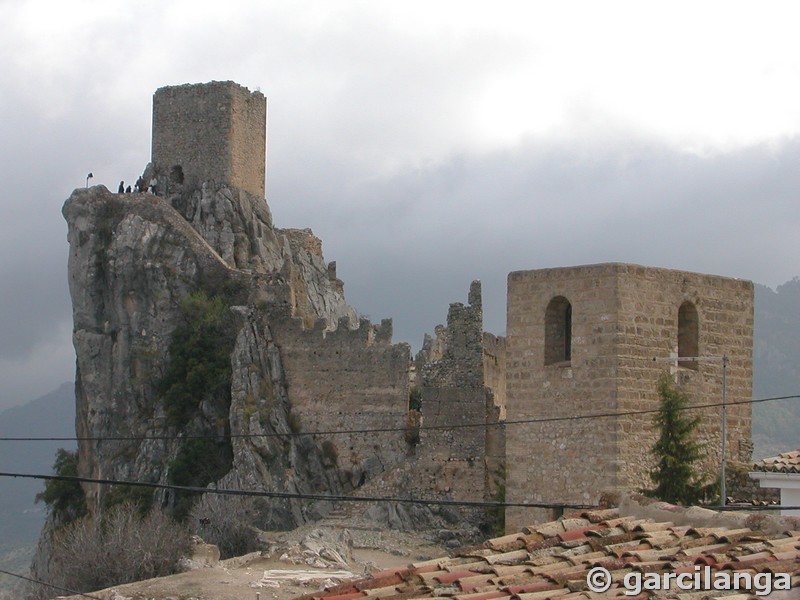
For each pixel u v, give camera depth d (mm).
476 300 92500
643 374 58312
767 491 56875
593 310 58531
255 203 118500
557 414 59344
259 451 96562
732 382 60594
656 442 58250
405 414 95875
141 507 100062
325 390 98625
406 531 88688
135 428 105812
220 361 104438
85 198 111688
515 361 60719
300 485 95312
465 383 91688
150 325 107688
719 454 59562
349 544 82688
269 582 70125
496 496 88500
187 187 117750
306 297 109000
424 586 29891
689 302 59781
